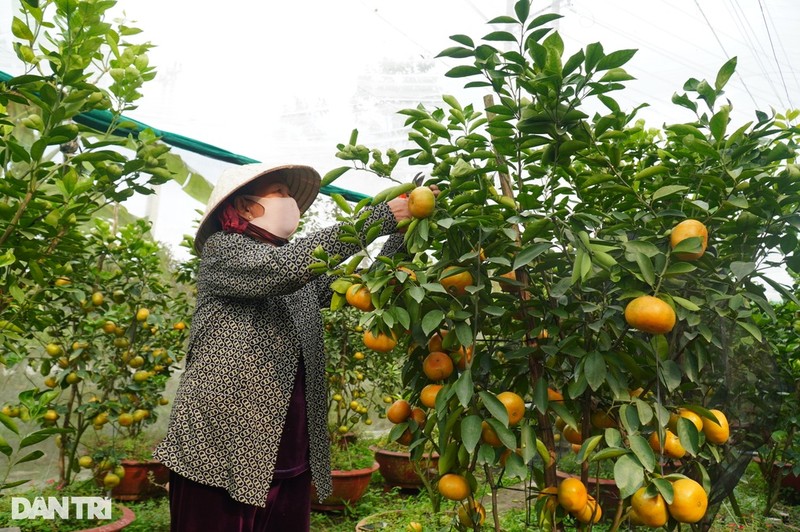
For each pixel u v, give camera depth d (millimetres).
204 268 1973
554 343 1562
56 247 2023
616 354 1424
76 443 3535
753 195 1662
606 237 1590
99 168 2059
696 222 1421
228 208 2051
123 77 2041
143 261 3748
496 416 1344
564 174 1710
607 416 1588
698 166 1697
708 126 1697
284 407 1902
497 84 1483
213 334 1901
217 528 1811
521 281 1621
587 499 1510
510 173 1665
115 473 3492
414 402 1801
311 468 2051
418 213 1487
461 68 1467
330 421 5324
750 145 1523
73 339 3482
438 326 1475
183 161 4465
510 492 4297
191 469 1787
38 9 1742
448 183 1606
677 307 1516
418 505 3588
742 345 1714
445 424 1499
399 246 1938
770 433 1781
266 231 2062
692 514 1226
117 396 3820
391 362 4793
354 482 4129
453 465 1548
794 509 3801
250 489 1779
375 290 1432
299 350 2018
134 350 3898
